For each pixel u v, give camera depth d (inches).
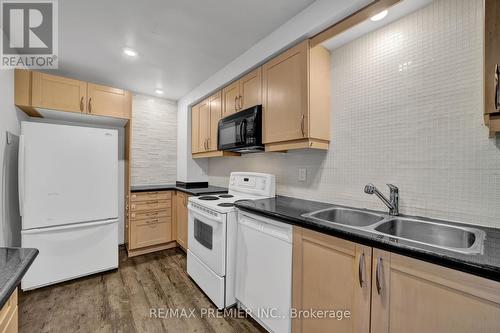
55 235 83.2
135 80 111.7
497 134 42.2
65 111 92.7
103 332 60.6
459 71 46.5
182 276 92.3
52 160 82.4
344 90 67.1
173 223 124.3
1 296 22.1
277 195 89.6
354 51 64.7
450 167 47.6
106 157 94.2
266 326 58.9
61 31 71.6
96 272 91.9
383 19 55.7
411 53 53.3
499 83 34.9
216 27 70.2
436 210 49.5
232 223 70.8
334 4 54.3
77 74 104.3
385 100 58.1
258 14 64.4
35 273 79.4
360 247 39.5
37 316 66.7
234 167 116.7
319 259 46.4
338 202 68.5
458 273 29.3
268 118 75.0
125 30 71.4
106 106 102.7
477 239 36.7
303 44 63.6
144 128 132.8
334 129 69.7
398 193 55.1
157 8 61.5
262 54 76.8
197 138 123.6
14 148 80.8
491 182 42.8
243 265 67.2
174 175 143.9
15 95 81.8
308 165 77.6
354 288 40.5
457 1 46.6
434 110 49.8
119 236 127.2
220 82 99.7
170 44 80.0
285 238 53.5
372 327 37.9
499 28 35.0
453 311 29.7
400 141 55.2
